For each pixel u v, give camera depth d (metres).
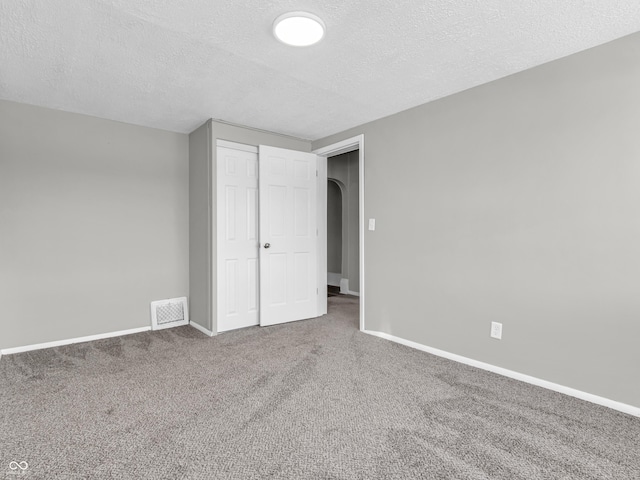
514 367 2.41
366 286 3.47
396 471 1.46
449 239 2.78
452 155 2.76
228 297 3.52
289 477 1.43
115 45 2.02
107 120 3.37
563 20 1.79
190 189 3.86
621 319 1.98
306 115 3.25
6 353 2.88
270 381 2.35
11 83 2.54
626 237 1.95
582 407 2.01
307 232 4.04
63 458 1.54
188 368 2.57
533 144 2.31
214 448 1.62
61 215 3.13
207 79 2.48
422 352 2.93
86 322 3.26
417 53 2.13
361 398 2.11
